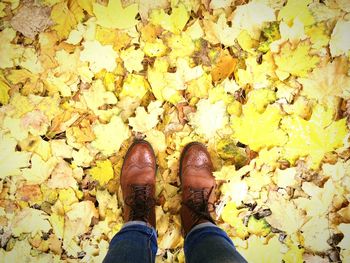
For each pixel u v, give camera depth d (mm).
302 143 837
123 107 824
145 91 825
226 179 841
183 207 804
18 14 798
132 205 768
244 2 817
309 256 846
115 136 832
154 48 818
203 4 814
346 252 847
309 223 847
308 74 823
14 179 818
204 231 693
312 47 818
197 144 834
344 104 827
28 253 822
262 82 830
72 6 797
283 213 846
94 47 805
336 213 846
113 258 619
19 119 810
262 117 826
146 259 656
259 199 846
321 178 843
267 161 841
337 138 835
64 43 803
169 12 813
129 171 817
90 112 822
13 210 821
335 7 815
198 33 819
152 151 835
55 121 818
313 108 829
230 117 831
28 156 818
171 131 839
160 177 858
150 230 727
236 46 826
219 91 827
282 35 820
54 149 822
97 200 837
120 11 804
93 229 833
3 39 797
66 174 827
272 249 843
